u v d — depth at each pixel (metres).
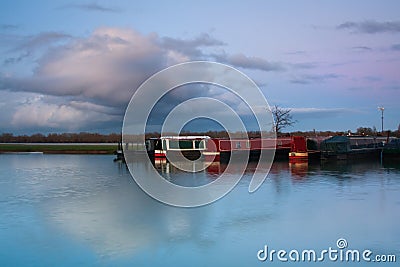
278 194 29.95
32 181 40.41
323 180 37.34
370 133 88.88
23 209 25.89
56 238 19.42
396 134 89.12
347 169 47.28
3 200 29.25
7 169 53.75
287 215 23.19
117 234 19.89
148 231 20.33
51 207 26.42
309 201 27.12
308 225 21.05
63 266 16.08
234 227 20.84
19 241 19.05
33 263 16.38
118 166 55.69
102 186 35.78
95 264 16.17
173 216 23.33
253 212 24.02
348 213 23.48
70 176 44.19
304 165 52.84
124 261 16.44
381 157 62.34
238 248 17.70
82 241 18.89
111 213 24.28
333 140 60.28
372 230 20.02
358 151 62.78
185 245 18.11
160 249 17.67
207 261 16.31
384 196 28.77
